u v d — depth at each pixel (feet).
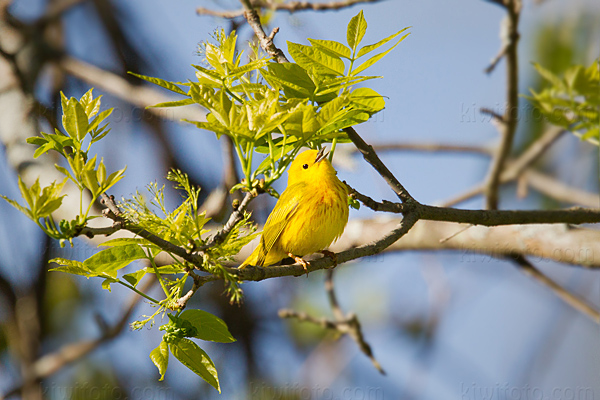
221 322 19.35
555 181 44.34
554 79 27.17
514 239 35.70
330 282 39.58
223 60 20.10
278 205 28.96
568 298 35.63
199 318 19.30
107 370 44.93
